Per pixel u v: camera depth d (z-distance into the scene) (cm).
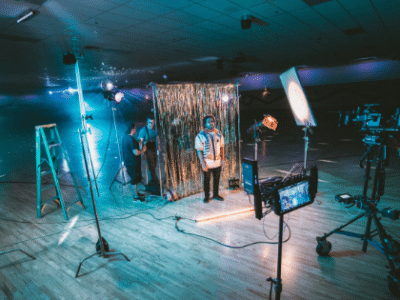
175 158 472
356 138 1062
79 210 452
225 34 738
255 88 2014
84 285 257
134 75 1814
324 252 282
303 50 1001
